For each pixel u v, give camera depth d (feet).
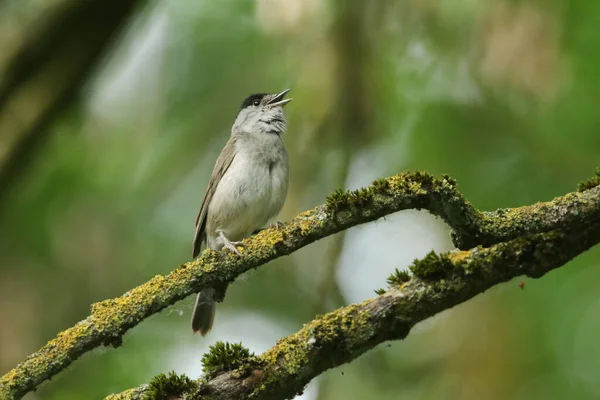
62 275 42.57
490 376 36.86
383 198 18.69
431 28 38.50
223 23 42.50
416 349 39.50
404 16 38.19
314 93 37.45
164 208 44.78
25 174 36.83
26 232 41.34
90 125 42.39
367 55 37.22
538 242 18.19
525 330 37.32
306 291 43.83
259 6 37.32
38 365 17.42
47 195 41.68
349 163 37.29
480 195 38.47
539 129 39.29
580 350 36.40
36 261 41.73
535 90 35.42
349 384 38.29
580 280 37.24
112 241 43.34
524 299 37.81
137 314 18.08
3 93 32.30
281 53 40.22
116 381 38.01
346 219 18.79
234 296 45.88
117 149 43.65
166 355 41.16
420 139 39.96
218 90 42.45
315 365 17.12
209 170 44.65
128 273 43.42
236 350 17.22
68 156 42.16
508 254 17.97
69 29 32.42
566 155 38.99
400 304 17.43
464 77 40.29
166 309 19.54
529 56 34.91
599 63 37.40
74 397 36.40
